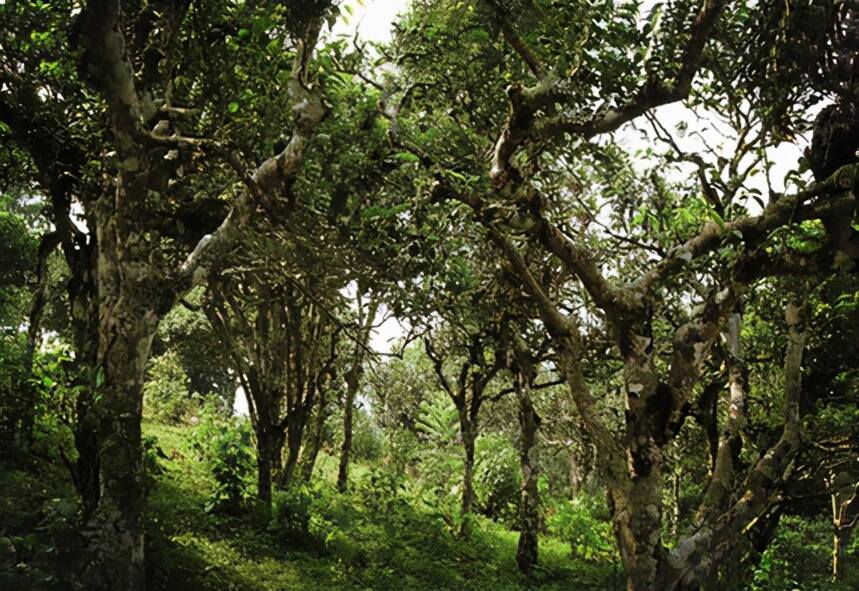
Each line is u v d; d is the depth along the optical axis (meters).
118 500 8.02
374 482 18.72
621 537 8.28
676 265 8.70
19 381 10.60
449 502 19.81
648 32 8.34
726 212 9.31
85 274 9.70
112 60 7.60
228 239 8.76
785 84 8.05
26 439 11.22
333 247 9.18
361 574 13.23
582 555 19.41
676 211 9.69
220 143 8.22
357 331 11.61
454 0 9.35
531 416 17.11
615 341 8.66
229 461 14.30
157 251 8.48
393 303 9.61
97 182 9.77
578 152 9.62
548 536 21.84
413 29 9.39
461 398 18.41
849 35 7.55
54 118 9.75
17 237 17.16
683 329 8.50
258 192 8.33
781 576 13.03
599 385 17.25
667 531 19.30
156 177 8.83
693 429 16.06
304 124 8.35
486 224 8.81
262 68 8.41
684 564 8.20
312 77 8.67
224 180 10.12
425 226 9.08
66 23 9.94
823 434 11.06
